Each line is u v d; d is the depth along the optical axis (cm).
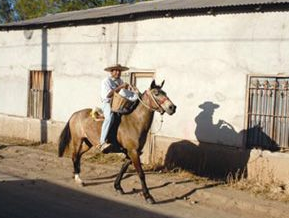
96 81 1491
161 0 1684
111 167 1265
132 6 1639
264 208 909
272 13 1080
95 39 1492
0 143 1652
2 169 1241
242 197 974
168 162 1264
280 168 1062
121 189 1026
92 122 1047
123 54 1399
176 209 922
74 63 1566
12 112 1827
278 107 1080
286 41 1062
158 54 1302
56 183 1098
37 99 1722
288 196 977
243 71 1127
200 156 1197
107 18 1415
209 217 878
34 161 1373
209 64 1189
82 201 950
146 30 1332
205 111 1195
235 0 1194
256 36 1105
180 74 1248
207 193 1004
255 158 1098
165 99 937
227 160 1147
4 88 1864
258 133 1109
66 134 1119
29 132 1734
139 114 970
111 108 991
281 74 1070
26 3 3058
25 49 1764
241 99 1130
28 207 884
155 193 1038
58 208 888
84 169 1247
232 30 1146
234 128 1140
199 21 1209
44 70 1683
